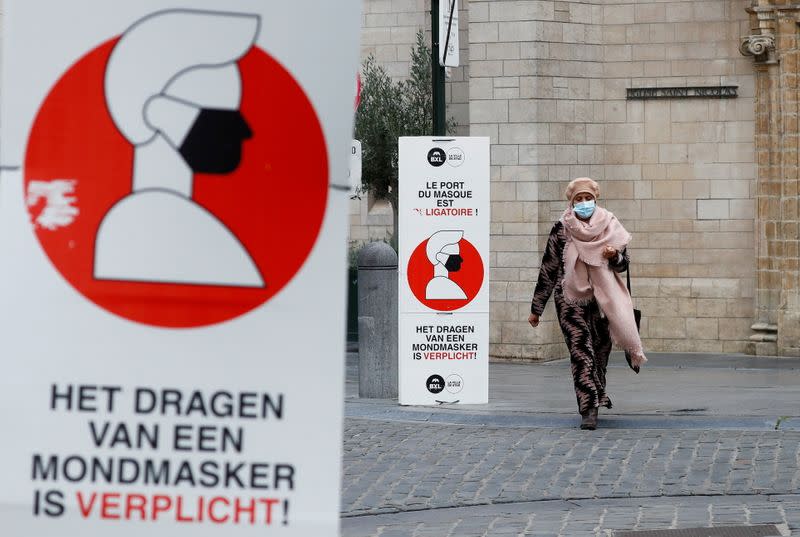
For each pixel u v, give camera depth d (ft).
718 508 39.27
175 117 14.43
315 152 14.43
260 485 14.44
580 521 37.68
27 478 14.49
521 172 85.40
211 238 14.43
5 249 14.46
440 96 64.69
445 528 36.88
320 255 14.43
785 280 84.79
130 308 14.46
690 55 86.58
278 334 14.44
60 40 14.39
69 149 14.46
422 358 61.87
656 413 58.54
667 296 87.76
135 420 14.49
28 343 14.46
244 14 14.38
